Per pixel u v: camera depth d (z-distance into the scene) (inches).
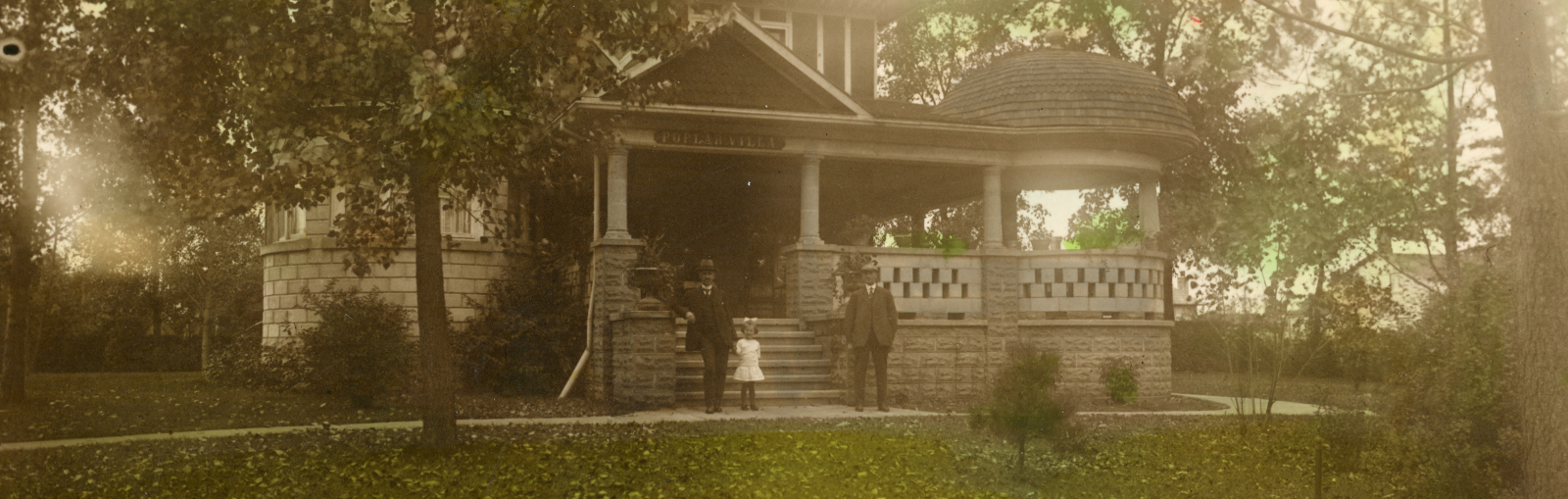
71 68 357.4
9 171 372.2
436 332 396.5
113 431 438.6
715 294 534.0
